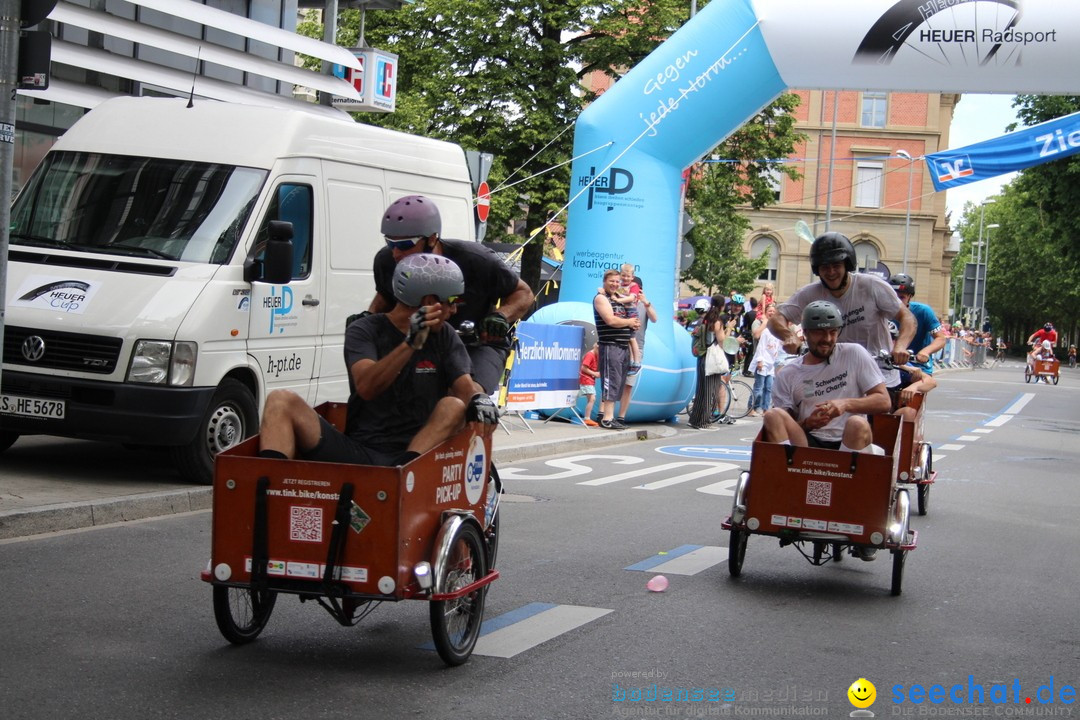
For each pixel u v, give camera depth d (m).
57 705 4.74
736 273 44.97
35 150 15.36
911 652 6.19
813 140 73.06
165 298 9.58
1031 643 6.48
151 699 4.88
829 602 7.29
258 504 5.29
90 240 10.22
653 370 18.00
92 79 15.80
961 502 12.15
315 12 34.38
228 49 16.45
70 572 7.11
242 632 5.75
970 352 67.56
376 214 11.70
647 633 6.32
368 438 5.83
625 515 10.36
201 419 9.64
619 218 17.81
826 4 16.92
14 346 9.55
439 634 5.40
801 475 7.54
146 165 10.52
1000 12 16.44
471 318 6.95
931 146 72.50
